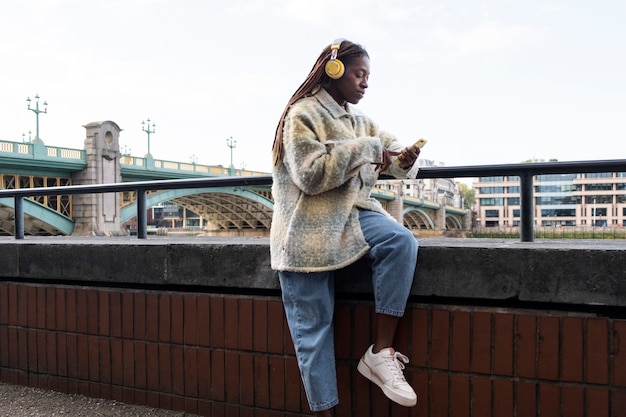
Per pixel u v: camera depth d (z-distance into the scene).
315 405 2.18
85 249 3.11
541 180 83.75
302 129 2.07
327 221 2.12
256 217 46.75
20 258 3.33
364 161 2.04
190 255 2.81
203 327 2.81
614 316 2.09
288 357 2.59
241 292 2.76
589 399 2.08
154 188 3.22
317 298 2.18
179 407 2.87
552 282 2.12
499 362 2.21
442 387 2.29
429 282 2.29
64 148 32.75
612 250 2.04
